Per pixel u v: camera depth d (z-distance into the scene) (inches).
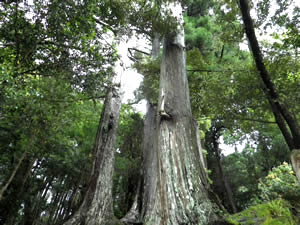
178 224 133.9
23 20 171.0
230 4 238.4
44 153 319.9
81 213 172.6
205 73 319.6
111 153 221.0
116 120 249.4
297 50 202.8
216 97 246.2
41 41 189.3
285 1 198.5
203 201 146.3
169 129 187.0
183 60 257.0
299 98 203.2
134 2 282.0
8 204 286.5
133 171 338.3
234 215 138.1
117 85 273.4
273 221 119.3
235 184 622.2
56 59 200.5
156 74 348.5
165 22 260.1
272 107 202.7
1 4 164.9
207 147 684.1
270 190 209.8
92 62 218.4
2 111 170.2
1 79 134.8
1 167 300.5
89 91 233.9
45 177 482.0
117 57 241.1
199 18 457.7
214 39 392.8
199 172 165.2
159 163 175.8
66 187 501.4
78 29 190.9
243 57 415.5
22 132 234.7
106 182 197.2
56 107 199.2
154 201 176.6
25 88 176.4
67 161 400.5
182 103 206.8
